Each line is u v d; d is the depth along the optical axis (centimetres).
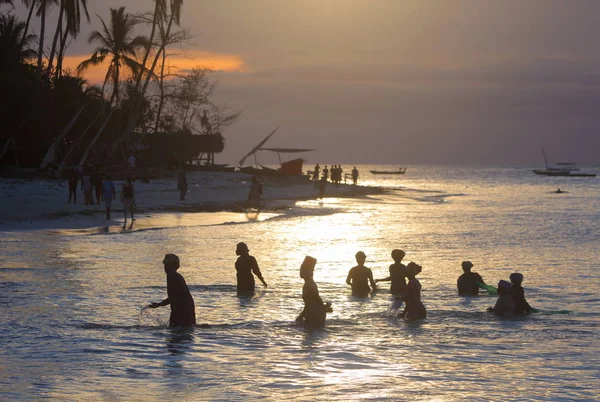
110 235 3903
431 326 1680
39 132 8244
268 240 3866
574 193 12025
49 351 1363
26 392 1066
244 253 2197
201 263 2848
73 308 1844
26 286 2183
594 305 2009
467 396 1056
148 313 1784
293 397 1046
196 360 1296
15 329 1577
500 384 1131
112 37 9144
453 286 2369
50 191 6309
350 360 1308
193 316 1664
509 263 3011
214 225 4719
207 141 11650
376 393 1072
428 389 1098
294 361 1292
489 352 1389
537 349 1420
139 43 9312
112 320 1700
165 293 2092
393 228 4825
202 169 11625
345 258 3131
